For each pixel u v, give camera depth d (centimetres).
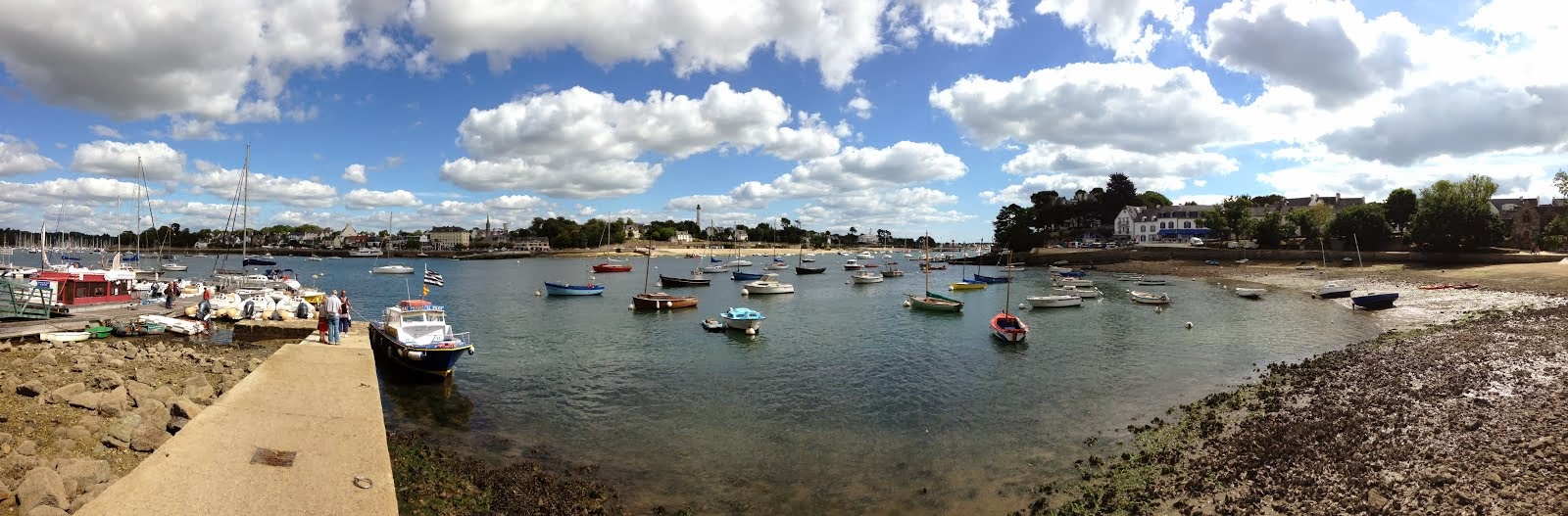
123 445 1389
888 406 2514
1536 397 2120
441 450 1933
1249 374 2975
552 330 4659
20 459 1163
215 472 1240
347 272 12950
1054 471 1823
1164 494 1587
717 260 17862
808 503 1652
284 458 1343
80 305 3897
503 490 1634
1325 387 2509
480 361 3400
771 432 2209
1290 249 10719
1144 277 9800
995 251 15862
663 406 2523
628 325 4941
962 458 1944
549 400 2609
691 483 1775
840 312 5891
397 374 2977
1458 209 8406
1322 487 1505
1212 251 11506
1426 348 3231
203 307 3966
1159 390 2709
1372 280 7762
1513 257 7781
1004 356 3538
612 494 1688
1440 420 1930
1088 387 2789
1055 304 6059
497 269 14412
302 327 3512
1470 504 1341
